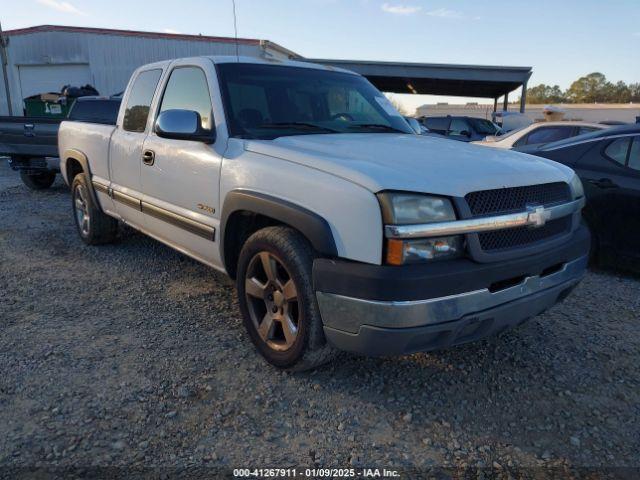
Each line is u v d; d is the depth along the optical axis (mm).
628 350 3611
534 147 6062
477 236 2605
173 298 4406
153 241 6199
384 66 19641
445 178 2629
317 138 3424
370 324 2549
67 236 6449
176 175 3926
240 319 3994
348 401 2947
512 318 2850
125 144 4699
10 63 25500
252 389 3037
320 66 4500
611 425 2785
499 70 19125
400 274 2453
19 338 3617
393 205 2486
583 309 4328
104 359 3346
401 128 4246
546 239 2977
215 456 2492
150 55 25125
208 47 24938
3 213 7879
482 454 2549
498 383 3164
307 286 2869
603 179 5195
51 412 2785
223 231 3451
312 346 2932
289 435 2658
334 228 2682
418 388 3090
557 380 3211
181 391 2992
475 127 16141
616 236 5125
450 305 2535
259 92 3842
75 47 25094
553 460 2514
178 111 3516
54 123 9289
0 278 4855
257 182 3143
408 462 2484
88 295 4453
